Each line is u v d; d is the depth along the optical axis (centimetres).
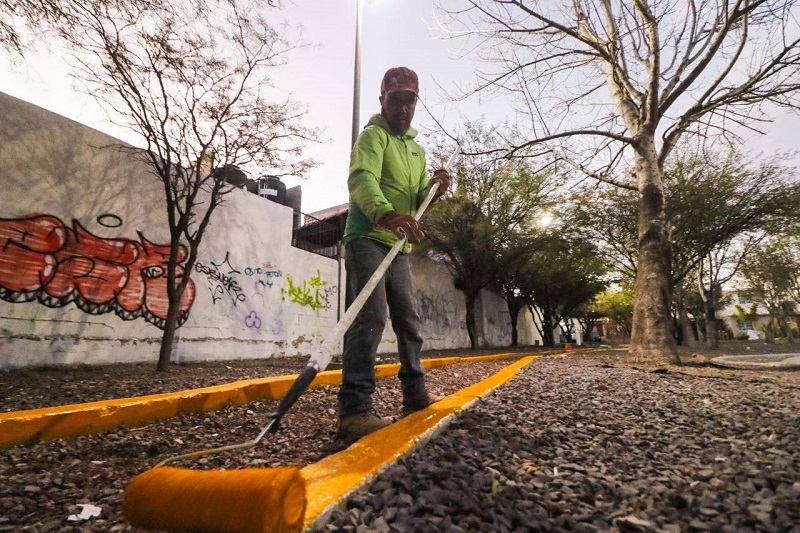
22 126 586
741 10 660
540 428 225
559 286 2456
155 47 574
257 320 934
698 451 192
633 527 112
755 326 4941
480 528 109
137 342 705
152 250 735
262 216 970
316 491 122
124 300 691
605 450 191
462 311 2030
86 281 646
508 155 885
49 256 607
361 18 947
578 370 569
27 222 588
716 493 139
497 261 1736
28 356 581
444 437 192
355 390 203
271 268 982
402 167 234
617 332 5684
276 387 367
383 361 820
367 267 214
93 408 242
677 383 435
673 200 1612
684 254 1872
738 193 1578
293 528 100
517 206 1552
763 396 351
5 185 568
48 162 611
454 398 281
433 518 112
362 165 212
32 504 141
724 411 284
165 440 224
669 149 863
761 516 120
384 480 138
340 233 1294
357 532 106
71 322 627
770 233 1619
